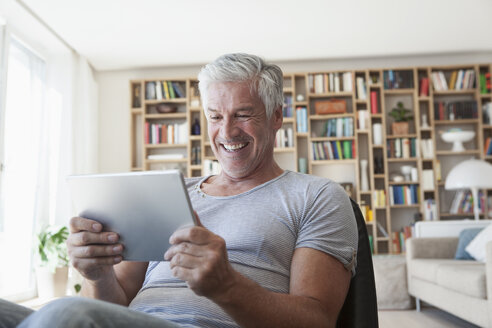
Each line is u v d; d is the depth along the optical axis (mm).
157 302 1121
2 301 879
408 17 4949
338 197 1192
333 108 6012
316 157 6027
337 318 1153
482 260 3631
